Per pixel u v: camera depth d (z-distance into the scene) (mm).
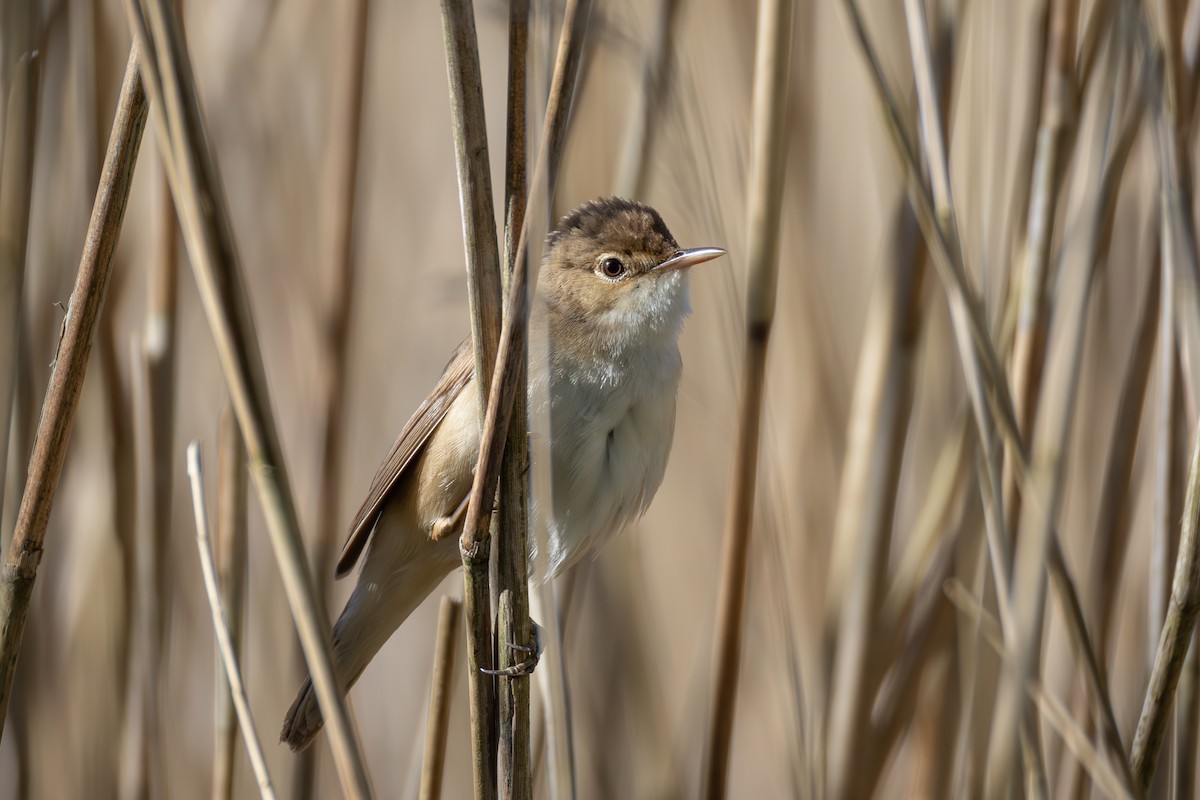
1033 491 5621
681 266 7145
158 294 7066
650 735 8070
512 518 4875
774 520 6883
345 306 8414
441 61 10852
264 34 9188
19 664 7711
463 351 7211
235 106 9234
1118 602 7418
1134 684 7816
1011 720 5699
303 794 8102
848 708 7438
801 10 8312
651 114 7242
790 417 8680
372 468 10352
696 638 9523
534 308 7051
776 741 8570
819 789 7316
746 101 7898
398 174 10750
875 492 7496
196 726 8906
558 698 5578
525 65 4695
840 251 9672
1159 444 6168
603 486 7074
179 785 8773
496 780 4957
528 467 4891
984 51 7277
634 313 7086
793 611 8531
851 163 9688
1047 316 6426
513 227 4758
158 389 7090
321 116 9570
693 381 9352
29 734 7715
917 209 5742
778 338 9398
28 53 5566
